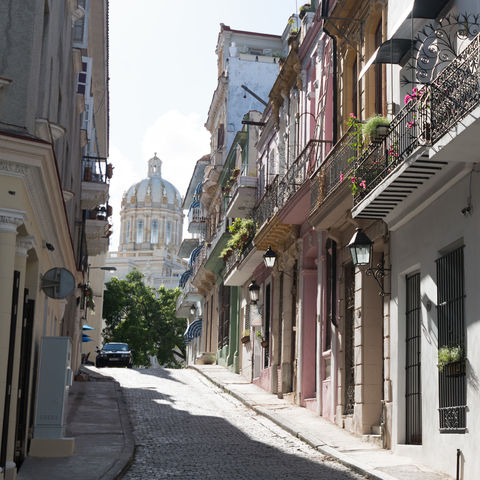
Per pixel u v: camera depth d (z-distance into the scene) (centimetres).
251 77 3728
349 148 1530
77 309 3022
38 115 1179
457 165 1101
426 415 1195
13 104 1061
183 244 5262
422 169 1126
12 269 993
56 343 1273
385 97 1502
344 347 1673
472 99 947
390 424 1350
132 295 7106
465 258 1089
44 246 1271
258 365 2648
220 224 3547
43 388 1262
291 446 1428
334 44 1773
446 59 1169
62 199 1339
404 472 1123
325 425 1662
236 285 3203
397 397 1327
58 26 1323
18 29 1084
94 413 1825
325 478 1113
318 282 1928
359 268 1546
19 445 1194
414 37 1280
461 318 1108
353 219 1540
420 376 1287
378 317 1530
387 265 1409
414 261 1287
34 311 1209
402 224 1341
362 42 1623
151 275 10550
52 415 1258
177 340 7156
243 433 1581
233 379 2805
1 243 991
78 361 3184
